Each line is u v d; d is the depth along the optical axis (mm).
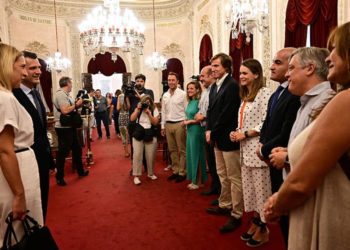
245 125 2352
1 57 1538
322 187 909
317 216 923
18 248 1406
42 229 1492
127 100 4348
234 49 6691
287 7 4613
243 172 2404
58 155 4156
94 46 6207
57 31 9609
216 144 2689
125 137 5918
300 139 1045
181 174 4176
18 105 1545
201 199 3465
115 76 13156
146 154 4277
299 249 976
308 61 1469
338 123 828
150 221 2924
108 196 3682
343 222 876
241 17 4285
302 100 1504
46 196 2150
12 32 8492
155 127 4250
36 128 2037
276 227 2705
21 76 1660
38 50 9273
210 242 2479
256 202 2346
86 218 3045
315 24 4090
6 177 1448
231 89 2633
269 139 1949
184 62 10398
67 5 9656
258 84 2354
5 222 1511
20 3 8664
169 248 2408
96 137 8781
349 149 851
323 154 844
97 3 9938
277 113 1917
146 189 3898
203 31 8688
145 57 10531
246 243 2420
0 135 1428
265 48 5492
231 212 2742
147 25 10438
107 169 5016
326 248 894
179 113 4094
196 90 3785
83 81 10133
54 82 9609
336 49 920
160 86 10719
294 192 917
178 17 10305
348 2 3525
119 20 6234
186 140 3916
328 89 1381
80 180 4395
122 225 2857
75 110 4246
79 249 2436
